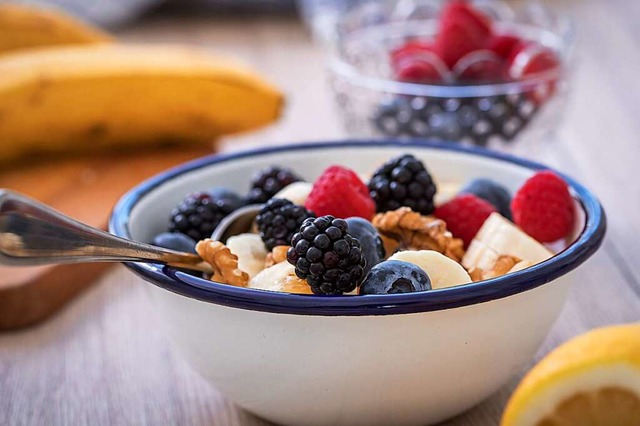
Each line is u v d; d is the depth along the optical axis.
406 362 0.43
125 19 1.17
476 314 0.43
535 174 0.50
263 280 0.46
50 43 0.82
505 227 0.48
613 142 0.75
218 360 0.45
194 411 0.49
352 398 0.44
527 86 0.66
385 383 0.44
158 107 0.72
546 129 0.70
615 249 0.61
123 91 0.71
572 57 0.71
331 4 1.04
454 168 0.55
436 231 0.47
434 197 0.52
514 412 0.43
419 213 0.50
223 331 0.44
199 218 0.51
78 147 0.74
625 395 0.42
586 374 0.42
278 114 0.76
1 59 0.75
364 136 0.70
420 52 0.71
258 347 0.44
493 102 0.66
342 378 0.44
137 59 0.73
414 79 0.67
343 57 0.73
